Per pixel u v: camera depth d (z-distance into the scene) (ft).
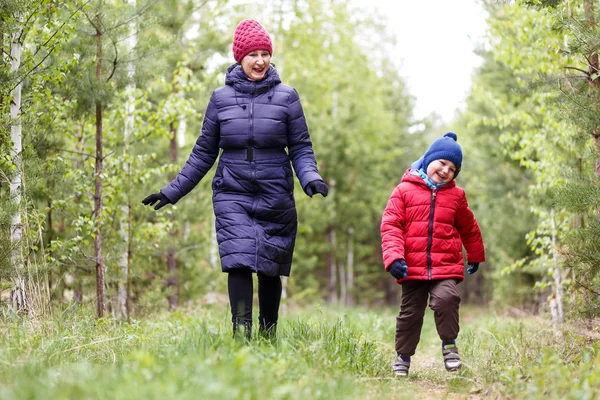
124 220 29.43
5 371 11.12
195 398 8.76
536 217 47.03
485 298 85.10
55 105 23.13
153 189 32.89
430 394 13.87
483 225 56.90
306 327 16.35
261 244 15.66
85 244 24.71
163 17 24.32
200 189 44.04
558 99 20.01
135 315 28.94
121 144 32.76
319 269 95.45
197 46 39.29
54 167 22.79
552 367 12.62
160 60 25.61
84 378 10.09
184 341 13.85
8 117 19.38
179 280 42.09
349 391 11.32
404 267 15.84
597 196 17.72
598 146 19.70
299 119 16.53
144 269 32.35
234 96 16.38
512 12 32.68
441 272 16.14
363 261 100.89
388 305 103.50
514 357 16.90
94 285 27.55
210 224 48.62
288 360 12.46
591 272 18.51
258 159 16.12
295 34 70.33
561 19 19.25
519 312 41.50
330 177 73.56
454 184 16.66
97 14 22.33
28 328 16.17
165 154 43.21
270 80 16.33
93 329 17.37
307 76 70.44
